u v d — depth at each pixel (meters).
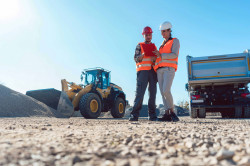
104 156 1.21
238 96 7.64
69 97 8.88
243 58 7.55
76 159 1.10
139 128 2.90
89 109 8.10
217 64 7.70
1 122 4.28
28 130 2.50
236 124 3.73
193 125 3.48
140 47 4.89
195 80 7.72
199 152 1.37
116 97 10.11
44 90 9.34
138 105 4.93
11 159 1.06
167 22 4.85
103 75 9.88
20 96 8.50
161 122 4.35
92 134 2.18
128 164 1.04
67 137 1.92
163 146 1.53
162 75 4.85
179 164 1.04
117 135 2.01
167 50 4.75
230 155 1.13
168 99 4.76
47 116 8.07
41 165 1.00
